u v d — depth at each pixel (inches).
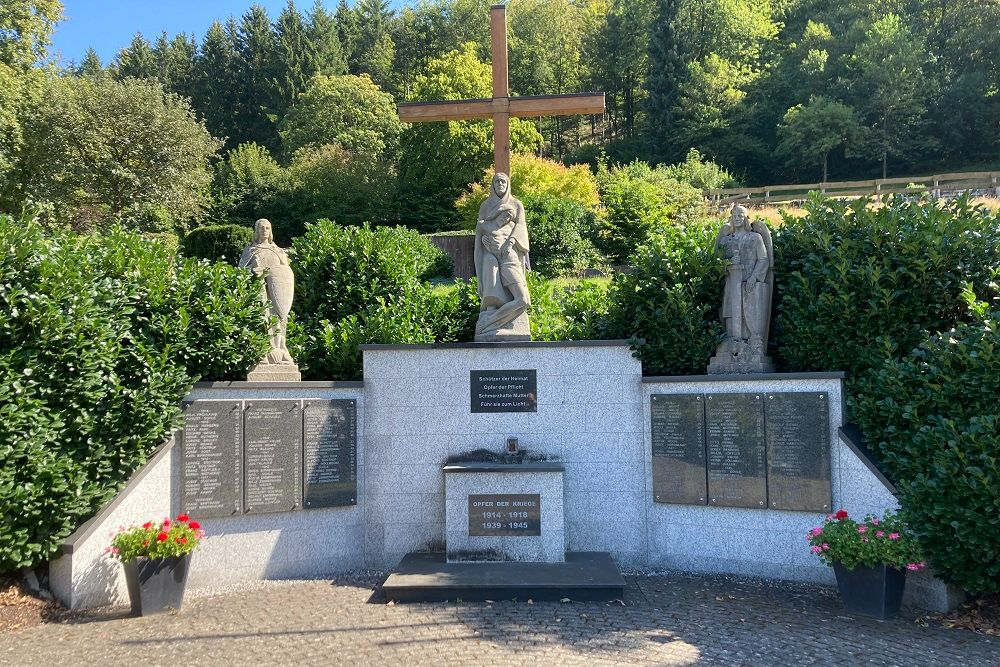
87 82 1397.6
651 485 414.9
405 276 561.9
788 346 418.0
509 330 430.9
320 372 474.0
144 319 377.4
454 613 320.5
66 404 336.2
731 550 394.9
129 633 294.7
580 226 1173.1
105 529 341.4
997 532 291.4
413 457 423.5
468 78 1971.0
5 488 307.3
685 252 444.5
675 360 426.3
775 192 1614.2
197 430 379.9
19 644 280.5
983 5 2279.8
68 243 378.0
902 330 387.2
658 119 2348.7
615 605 333.1
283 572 396.5
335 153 2046.0
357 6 3147.1
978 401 318.0
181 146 1402.6
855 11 2512.3
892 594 312.7
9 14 1165.7
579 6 3189.0
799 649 272.8
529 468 387.5
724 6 2458.2
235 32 2773.1
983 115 2151.8
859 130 2078.0
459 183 1934.1
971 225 392.5
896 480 344.8
